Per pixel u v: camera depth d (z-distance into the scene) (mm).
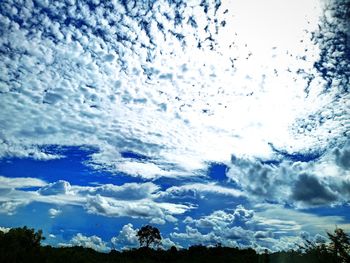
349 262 14148
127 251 67125
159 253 67625
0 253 22547
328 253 14812
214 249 60000
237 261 49438
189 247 68125
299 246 16062
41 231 26156
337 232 14641
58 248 29484
